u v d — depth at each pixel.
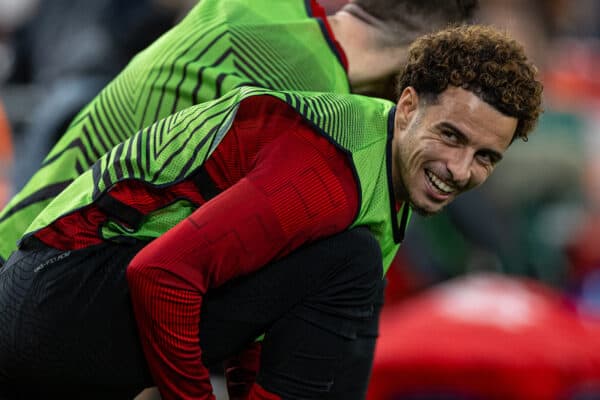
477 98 7.03
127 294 7.38
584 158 16.81
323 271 7.21
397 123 7.39
